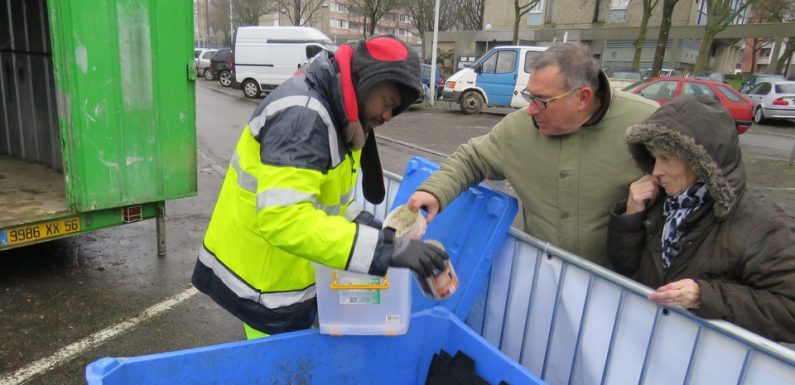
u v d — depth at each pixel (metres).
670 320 1.55
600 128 1.90
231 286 1.74
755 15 34.00
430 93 18.16
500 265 2.22
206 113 14.12
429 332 1.76
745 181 1.54
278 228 1.33
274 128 1.39
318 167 1.39
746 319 1.43
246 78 17.83
